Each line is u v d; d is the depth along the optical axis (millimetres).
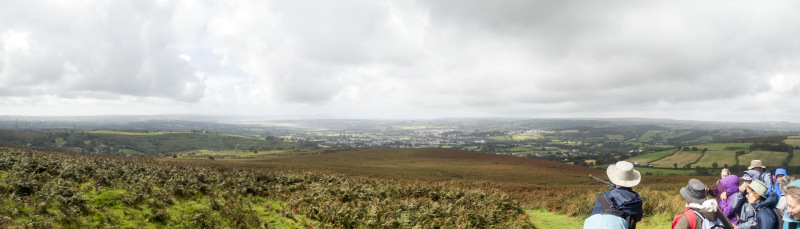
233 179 13383
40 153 20766
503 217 10984
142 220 8320
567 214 12250
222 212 9422
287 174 16906
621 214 3949
